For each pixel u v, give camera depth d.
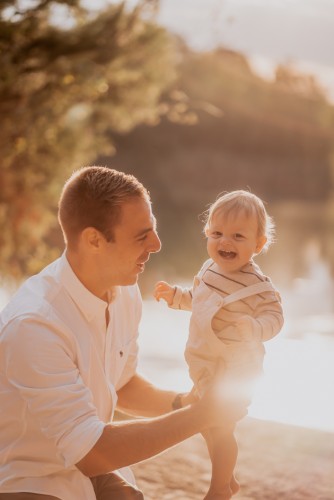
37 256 12.66
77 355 2.58
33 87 10.62
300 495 4.08
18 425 2.56
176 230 35.88
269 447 5.00
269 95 100.69
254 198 2.87
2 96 10.30
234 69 90.38
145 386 3.11
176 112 13.02
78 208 2.57
